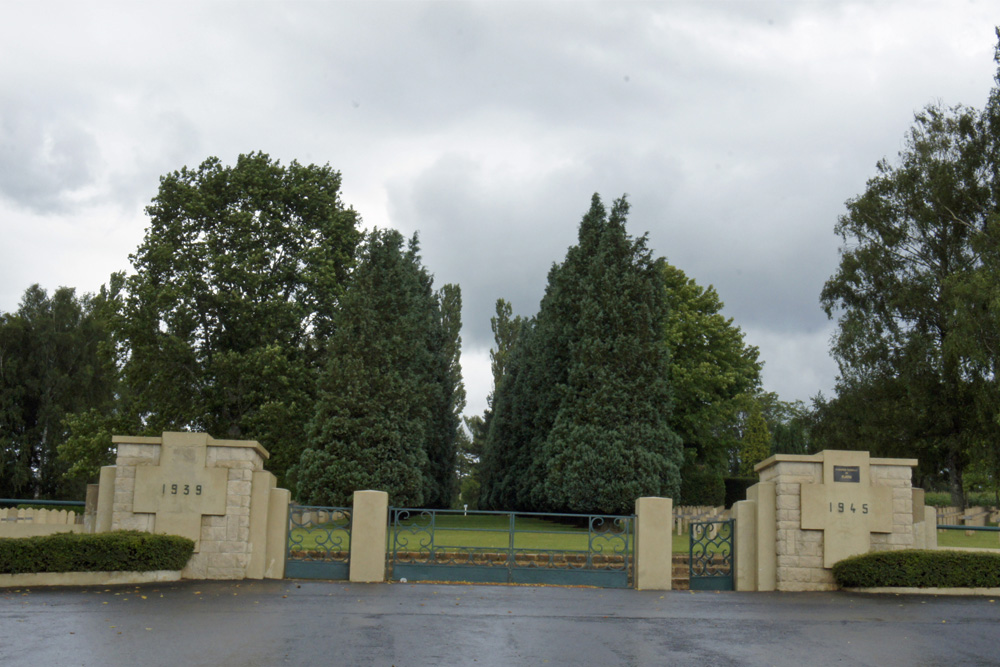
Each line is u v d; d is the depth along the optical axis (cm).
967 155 4103
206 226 3756
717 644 1045
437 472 4272
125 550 1460
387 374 3192
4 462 4916
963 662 968
